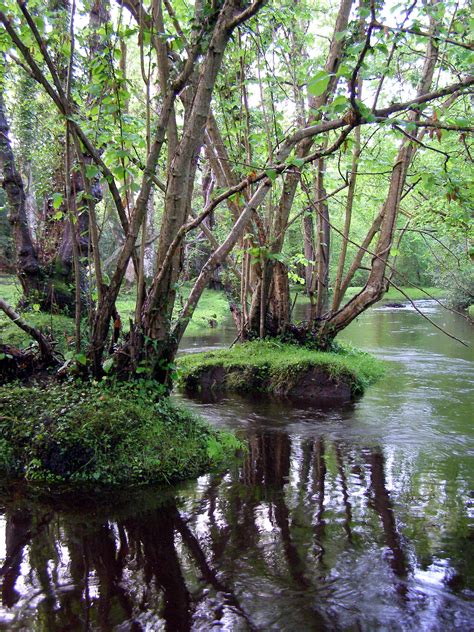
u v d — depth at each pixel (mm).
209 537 3416
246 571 3023
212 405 7281
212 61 4555
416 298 31719
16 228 9102
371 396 7785
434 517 3713
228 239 5449
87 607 2684
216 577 2963
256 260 9211
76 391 4969
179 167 4906
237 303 11688
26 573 2982
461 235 9430
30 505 3871
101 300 5102
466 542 3363
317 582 2924
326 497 4059
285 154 4883
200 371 8539
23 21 4816
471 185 4066
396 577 2973
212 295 25062
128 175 5027
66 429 4461
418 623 2598
